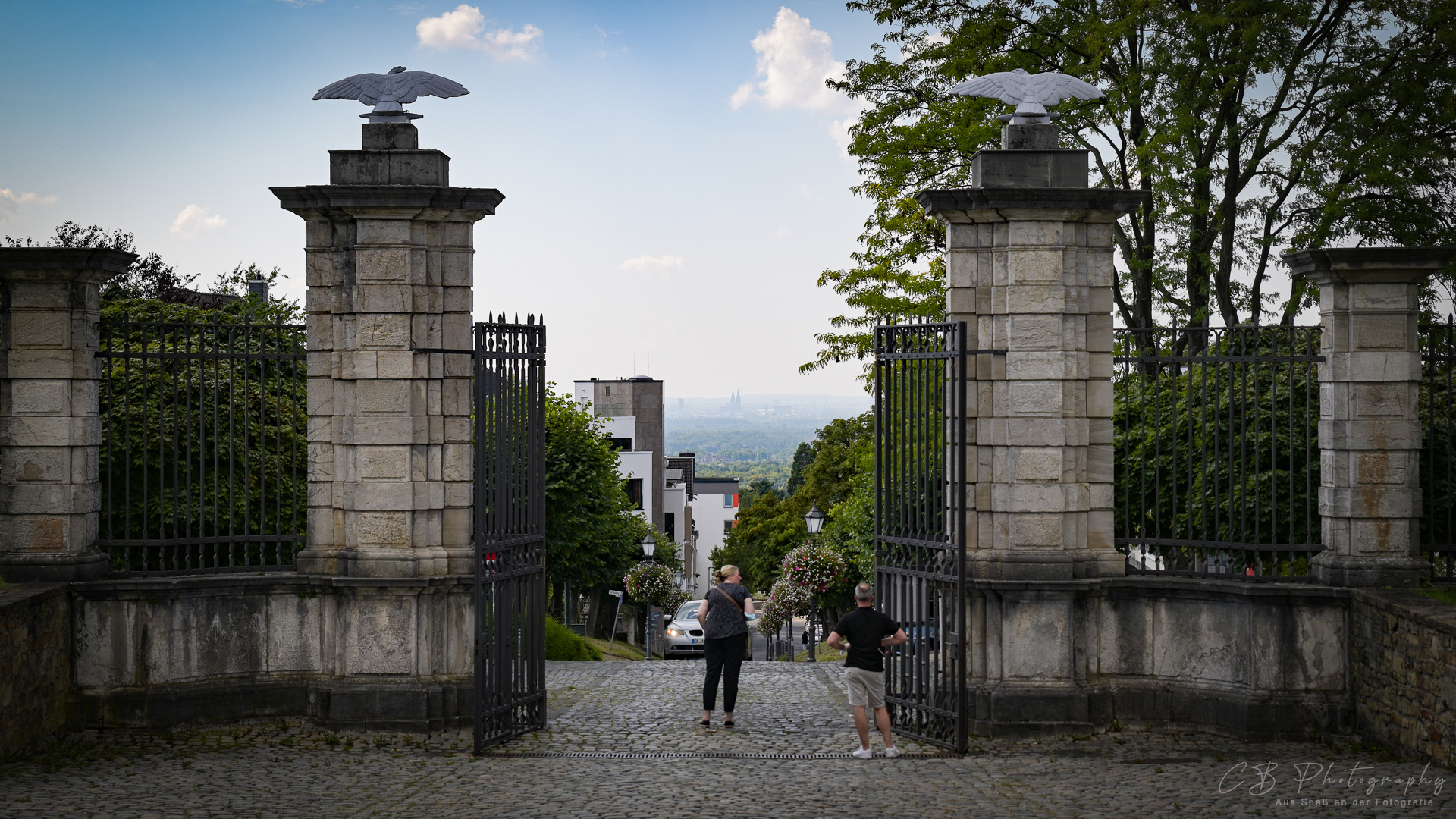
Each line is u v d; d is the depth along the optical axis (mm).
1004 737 12133
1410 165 20672
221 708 12406
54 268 12016
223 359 12633
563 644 23391
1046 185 12375
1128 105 22203
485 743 11641
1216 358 12578
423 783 9977
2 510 12164
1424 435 13727
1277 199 22750
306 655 12602
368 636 12320
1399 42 21609
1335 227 21516
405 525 12312
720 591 13133
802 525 61562
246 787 9766
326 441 12578
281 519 15203
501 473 12086
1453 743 9953
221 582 12352
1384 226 21312
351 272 12359
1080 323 12375
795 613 28344
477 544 11477
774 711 14031
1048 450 12250
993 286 12430
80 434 12242
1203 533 12570
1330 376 12273
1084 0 23125
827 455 59250
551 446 34656
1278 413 14438
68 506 12180
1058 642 12250
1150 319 23359
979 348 12484
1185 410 15516
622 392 71438
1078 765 10836
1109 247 12422
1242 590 12062
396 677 12328
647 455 66438
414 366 12328
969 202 12258
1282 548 12461
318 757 11195
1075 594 12305
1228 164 22562
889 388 12828
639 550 40312
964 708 11500
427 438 12445
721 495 95438
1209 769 10508
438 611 12469
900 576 12555
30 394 12125
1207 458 14703
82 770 10438
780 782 10062
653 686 16594
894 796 9422
